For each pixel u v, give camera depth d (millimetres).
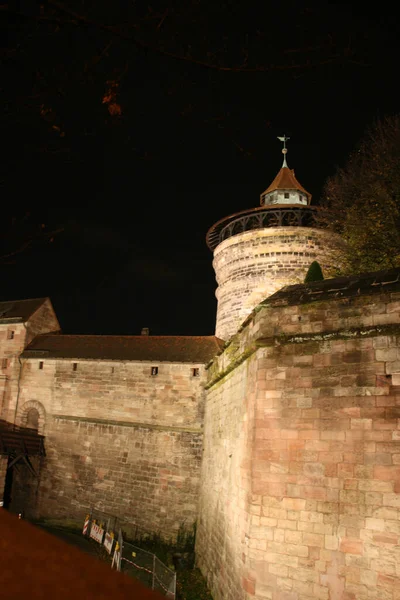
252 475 12703
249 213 39562
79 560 924
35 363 34844
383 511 10961
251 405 14141
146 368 30703
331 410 12195
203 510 22984
